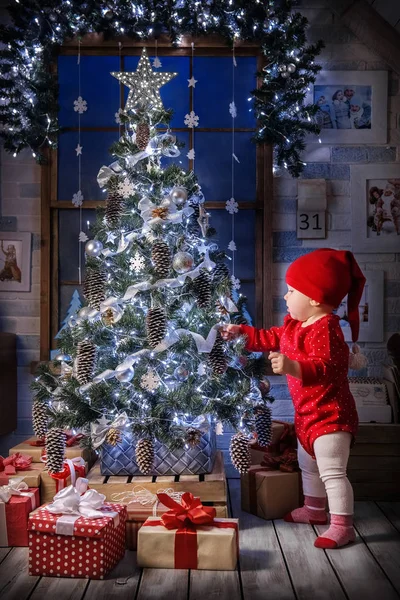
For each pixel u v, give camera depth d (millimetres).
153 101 3256
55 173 3963
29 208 3963
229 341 2971
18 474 2984
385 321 3947
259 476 3150
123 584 2434
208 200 3982
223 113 3994
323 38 3943
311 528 3010
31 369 3900
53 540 2504
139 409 2902
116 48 3955
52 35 3869
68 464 2797
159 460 3031
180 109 3986
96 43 3930
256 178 3979
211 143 3992
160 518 2746
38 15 3809
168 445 2816
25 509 2801
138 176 3074
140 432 2818
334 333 2920
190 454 3021
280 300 3947
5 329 3951
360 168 3945
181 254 2799
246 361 2980
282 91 3738
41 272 3924
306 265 3004
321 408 2881
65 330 3182
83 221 3982
